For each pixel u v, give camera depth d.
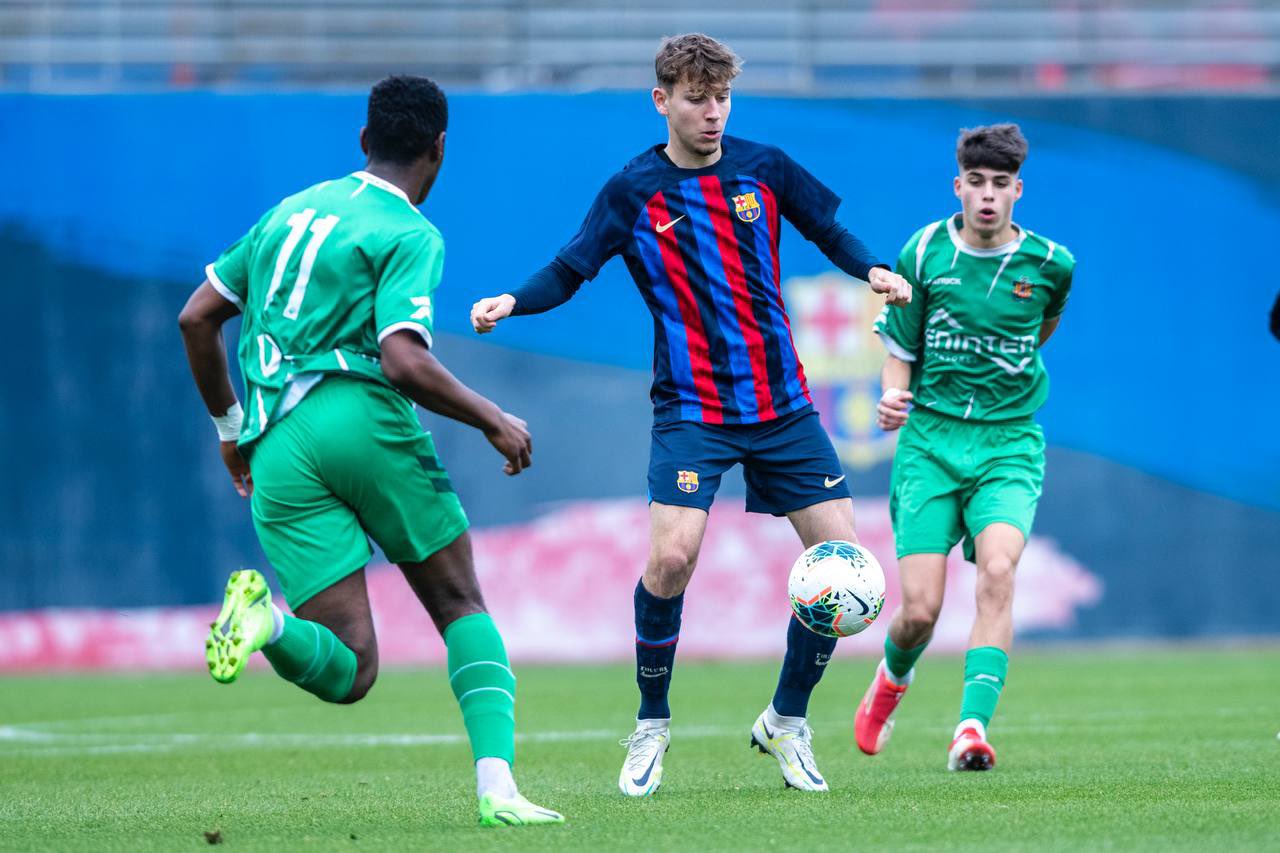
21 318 45.31
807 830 13.34
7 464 45.09
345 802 17.12
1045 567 46.66
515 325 45.94
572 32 57.41
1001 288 20.64
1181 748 21.98
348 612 14.15
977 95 47.22
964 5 57.91
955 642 46.72
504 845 12.59
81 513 45.22
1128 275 47.28
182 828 14.72
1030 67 57.47
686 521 16.59
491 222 46.12
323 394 13.85
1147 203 47.38
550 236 46.28
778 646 45.72
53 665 44.88
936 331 20.91
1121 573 46.84
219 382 15.10
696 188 17.06
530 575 45.69
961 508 21.09
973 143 20.33
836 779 18.59
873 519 46.19
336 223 14.01
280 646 13.11
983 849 12.12
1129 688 34.41
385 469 13.88
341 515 14.07
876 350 46.16
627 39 57.53
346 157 46.28
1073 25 57.50
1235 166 47.44
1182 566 47.00
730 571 45.78
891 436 46.19
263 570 45.69
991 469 20.77
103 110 45.69
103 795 18.44
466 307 45.88
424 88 14.64
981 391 20.91
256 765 22.33
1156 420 47.16
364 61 56.91
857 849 12.16
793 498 17.14
